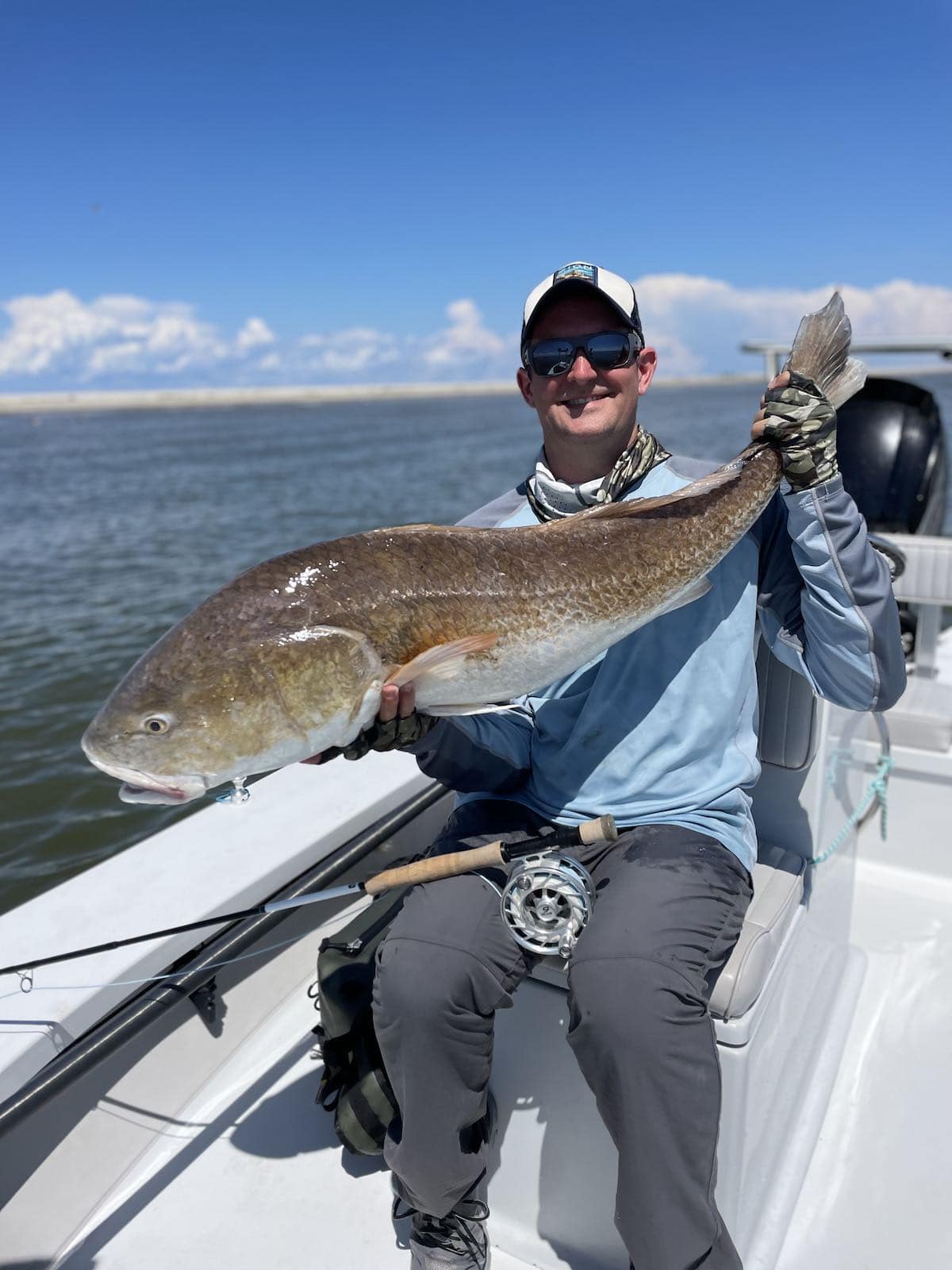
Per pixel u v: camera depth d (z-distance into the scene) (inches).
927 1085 90.4
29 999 71.7
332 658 65.6
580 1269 71.1
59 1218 74.3
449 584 68.9
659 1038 57.6
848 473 145.6
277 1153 83.4
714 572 74.5
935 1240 74.9
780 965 72.2
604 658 75.4
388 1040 63.4
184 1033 85.5
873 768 113.4
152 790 66.4
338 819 97.8
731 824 72.6
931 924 114.7
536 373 78.7
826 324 73.6
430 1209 66.7
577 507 81.4
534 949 63.4
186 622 66.3
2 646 384.5
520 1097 71.5
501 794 80.5
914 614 144.9
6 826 233.8
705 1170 59.0
